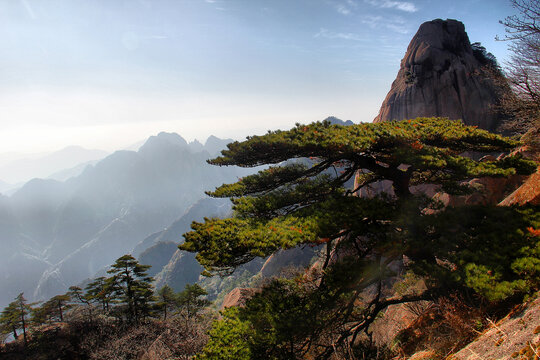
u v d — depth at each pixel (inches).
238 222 370.6
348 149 349.7
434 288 329.4
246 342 310.5
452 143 428.5
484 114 2159.2
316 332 332.8
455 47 2455.7
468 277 251.8
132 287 1836.9
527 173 376.2
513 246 275.6
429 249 315.9
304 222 327.0
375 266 314.5
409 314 454.9
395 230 342.3
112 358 1066.1
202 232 341.1
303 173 441.4
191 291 1878.7
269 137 403.2
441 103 2316.7
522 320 158.6
